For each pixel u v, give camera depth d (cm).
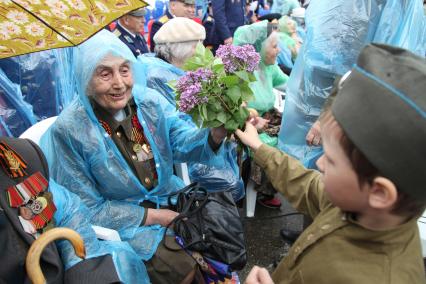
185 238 132
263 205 257
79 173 128
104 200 138
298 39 415
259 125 129
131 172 134
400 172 46
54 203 98
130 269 116
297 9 543
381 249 55
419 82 46
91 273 97
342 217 62
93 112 127
